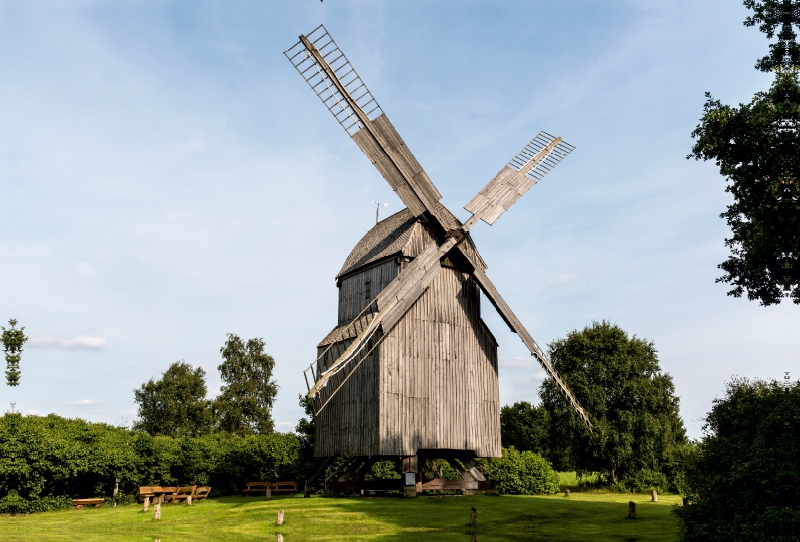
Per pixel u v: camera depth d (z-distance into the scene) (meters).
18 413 34.41
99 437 37.44
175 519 27.27
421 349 31.06
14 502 30.00
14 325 37.94
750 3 20.38
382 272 33.38
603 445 50.53
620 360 53.34
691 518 15.23
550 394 55.62
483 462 39.38
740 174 18.77
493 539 20.56
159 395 77.00
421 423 30.23
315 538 21.28
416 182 32.78
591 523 23.12
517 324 33.31
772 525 13.17
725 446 14.83
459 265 33.78
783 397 14.72
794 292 20.92
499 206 35.00
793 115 17.44
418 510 26.27
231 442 44.91
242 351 77.38
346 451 31.11
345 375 32.19
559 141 38.94
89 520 27.30
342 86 32.22
